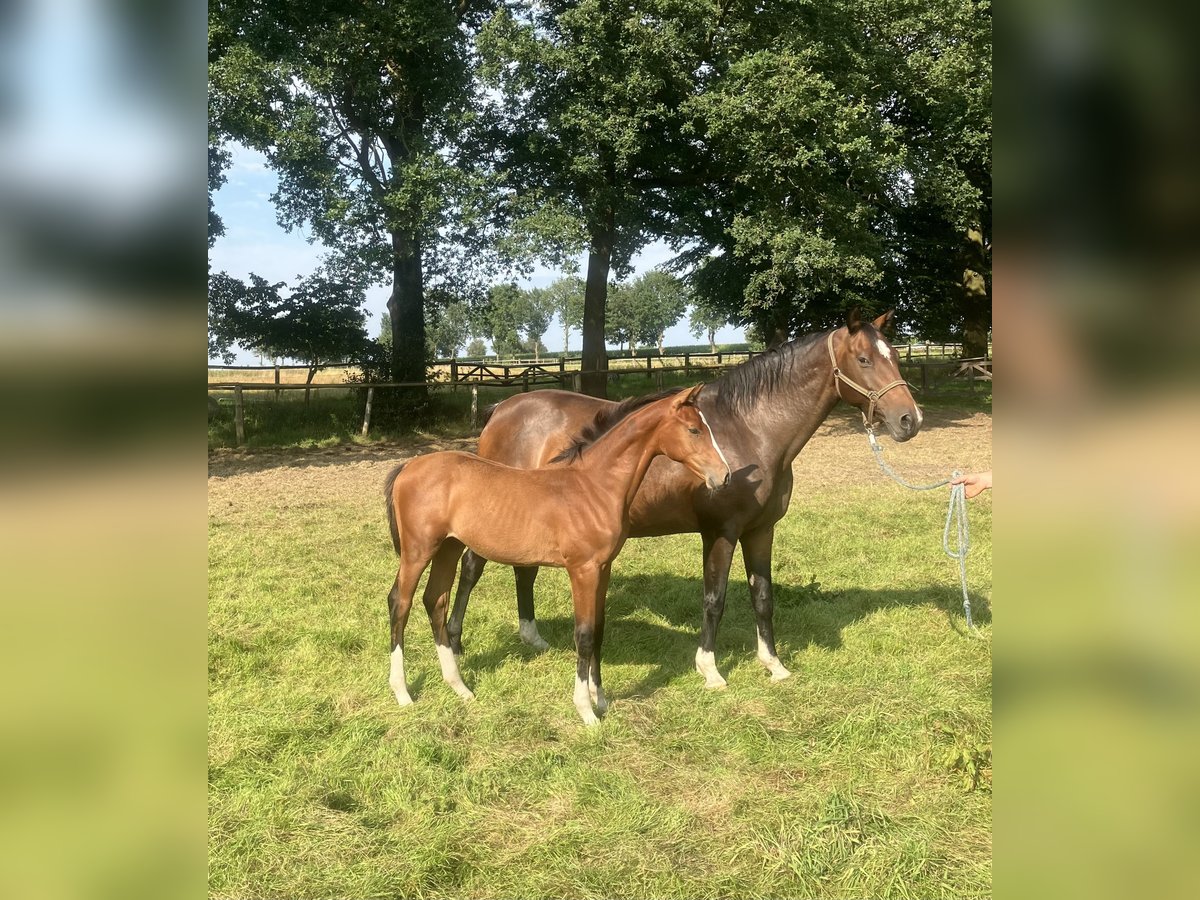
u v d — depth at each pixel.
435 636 4.42
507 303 18.61
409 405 16.00
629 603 5.96
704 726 3.95
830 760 3.57
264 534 8.03
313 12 12.38
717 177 16.50
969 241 20.11
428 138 13.21
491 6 15.91
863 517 8.50
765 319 18.80
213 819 3.13
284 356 16.47
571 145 14.30
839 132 13.09
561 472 4.07
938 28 14.63
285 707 4.10
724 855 2.97
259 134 11.45
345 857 2.96
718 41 14.40
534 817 3.23
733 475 4.38
